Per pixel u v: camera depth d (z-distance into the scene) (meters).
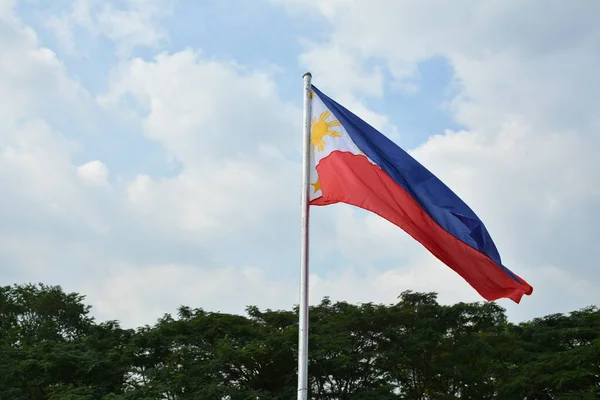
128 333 46.38
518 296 15.46
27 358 39.66
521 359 44.25
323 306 48.75
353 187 15.80
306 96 16.52
